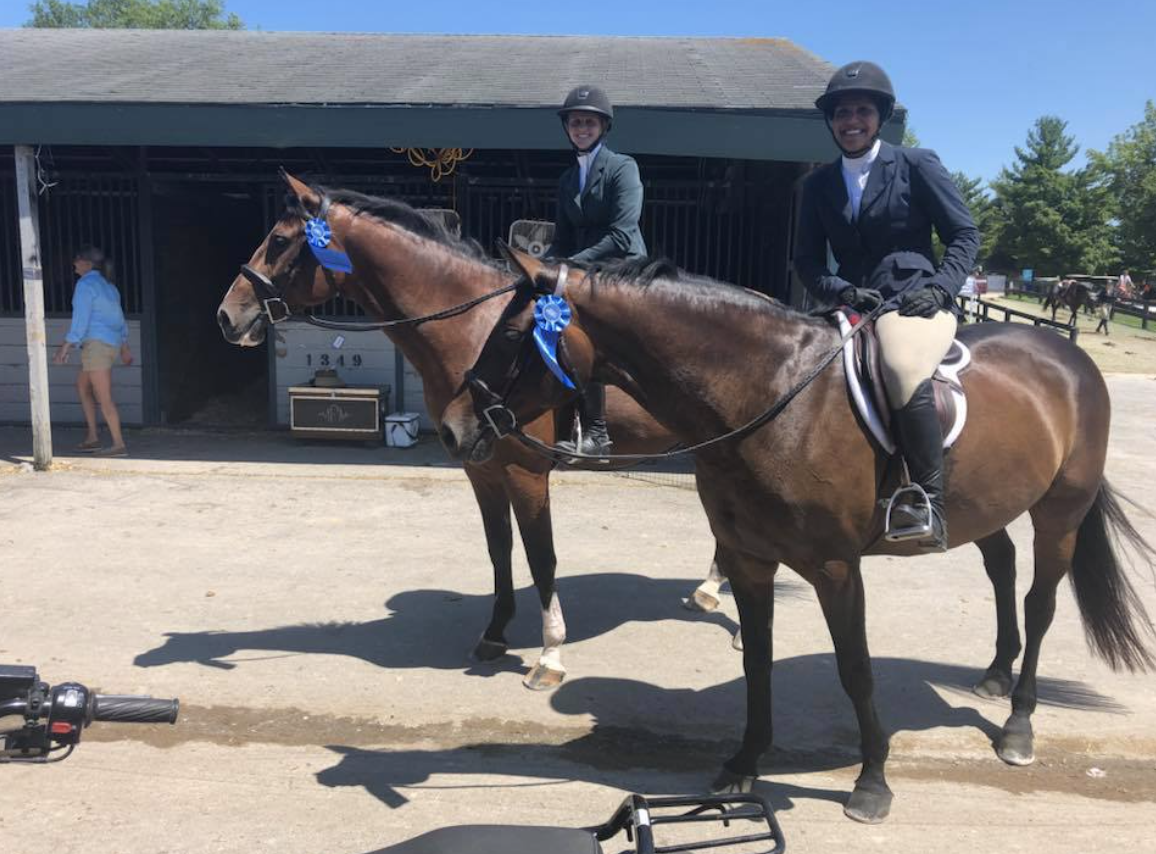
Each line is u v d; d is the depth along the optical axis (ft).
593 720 12.67
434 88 27.35
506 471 12.83
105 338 27.94
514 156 32.24
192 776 11.07
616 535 21.43
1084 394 11.60
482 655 14.47
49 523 21.15
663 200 32.78
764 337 9.50
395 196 33.55
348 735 12.19
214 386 37.42
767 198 32.01
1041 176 192.03
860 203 10.54
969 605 17.15
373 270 12.89
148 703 5.28
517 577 18.49
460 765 11.44
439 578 18.21
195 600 16.74
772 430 9.34
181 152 32.65
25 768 11.16
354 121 24.95
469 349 12.79
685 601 16.98
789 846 9.68
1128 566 19.45
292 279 13.32
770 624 10.65
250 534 20.76
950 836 9.96
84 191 32.17
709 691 13.56
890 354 9.42
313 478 26.09
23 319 32.53
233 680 13.62
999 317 95.25
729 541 10.05
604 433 12.92
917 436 9.32
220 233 37.91
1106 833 10.11
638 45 41.22
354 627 15.74
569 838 5.62
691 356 9.29
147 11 150.71
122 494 23.86
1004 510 10.92
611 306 9.18
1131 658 12.46
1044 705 13.24
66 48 36.78
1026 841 9.89
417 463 28.22
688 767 11.48
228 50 36.76
